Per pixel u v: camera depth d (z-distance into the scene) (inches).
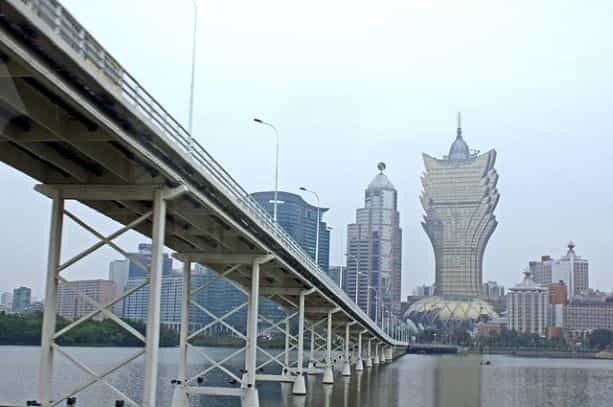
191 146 1236.5
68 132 1008.2
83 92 896.9
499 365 6879.9
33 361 3858.3
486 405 2464.3
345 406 2071.9
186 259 1822.1
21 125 991.6
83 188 1206.3
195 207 1369.3
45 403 1177.4
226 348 6215.6
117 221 1439.5
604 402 2810.0
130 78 1031.0
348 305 3324.3
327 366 3053.6
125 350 5280.5
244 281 2346.2
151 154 1091.9
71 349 5132.9
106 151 1104.8
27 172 1170.6
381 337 5324.8
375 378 3627.0
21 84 881.5
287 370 2957.7
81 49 896.3
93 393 2320.4
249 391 1752.0
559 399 2908.5
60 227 1212.5
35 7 794.2
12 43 754.8
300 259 2155.5
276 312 6466.5
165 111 1141.1
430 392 2859.3
